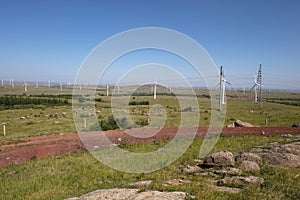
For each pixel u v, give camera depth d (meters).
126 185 12.45
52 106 71.06
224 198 9.86
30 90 146.75
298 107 76.75
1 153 22.05
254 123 40.94
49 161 19.27
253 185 11.36
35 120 47.38
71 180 14.66
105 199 10.13
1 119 49.19
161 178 13.32
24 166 18.34
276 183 11.59
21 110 62.56
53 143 25.31
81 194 12.03
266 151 17.55
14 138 29.72
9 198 12.60
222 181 12.15
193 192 10.35
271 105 81.00
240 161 15.02
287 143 20.34
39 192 13.16
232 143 22.27
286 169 13.80
